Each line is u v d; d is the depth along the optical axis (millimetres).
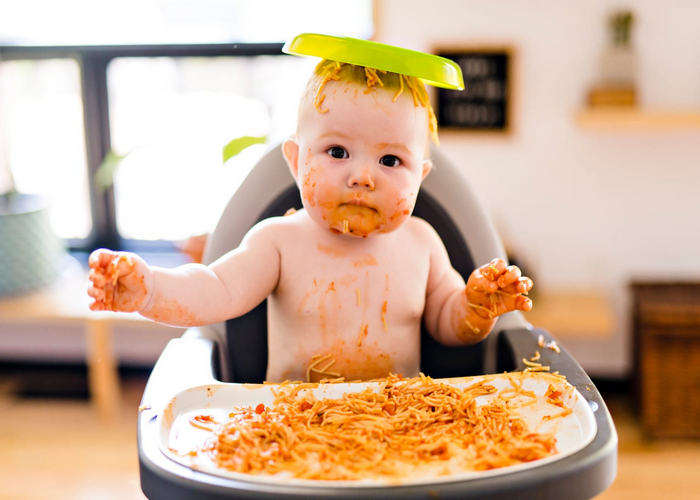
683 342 1770
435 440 596
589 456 544
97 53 2166
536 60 1966
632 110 1875
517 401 674
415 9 1977
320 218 734
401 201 723
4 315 1893
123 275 621
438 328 852
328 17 2070
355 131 703
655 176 2010
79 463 1746
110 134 2244
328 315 788
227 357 905
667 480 1643
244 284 766
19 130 2283
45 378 2240
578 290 2078
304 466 555
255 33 2115
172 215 2285
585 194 2035
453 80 708
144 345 2236
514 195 2051
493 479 509
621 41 1877
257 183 929
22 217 1979
